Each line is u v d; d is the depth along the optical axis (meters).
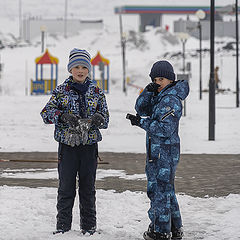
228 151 21.50
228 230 10.13
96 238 9.49
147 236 9.41
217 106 48.28
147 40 127.88
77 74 9.75
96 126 9.55
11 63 110.31
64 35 146.00
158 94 9.41
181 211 11.65
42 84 77.88
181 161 18.91
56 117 9.46
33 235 9.67
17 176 16.00
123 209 11.62
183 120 35.16
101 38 133.50
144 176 15.95
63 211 9.81
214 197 12.96
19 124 32.81
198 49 119.81
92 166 9.80
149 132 9.31
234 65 93.75
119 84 91.38
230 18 152.75
